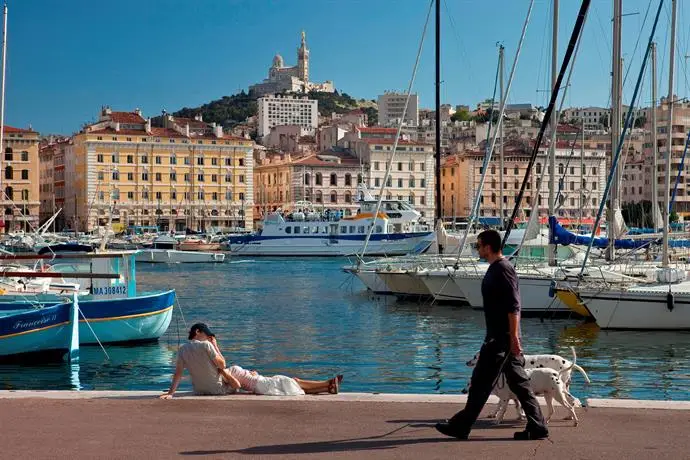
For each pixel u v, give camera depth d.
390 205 103.12
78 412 12.24
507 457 9.94
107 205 144.12
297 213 108.38
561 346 28.66
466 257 48.44
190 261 98.06
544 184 153.12
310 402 12.87
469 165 155.75
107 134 144.62
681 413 12.02
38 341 25.95
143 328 29.19
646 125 156.88
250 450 10.23
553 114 40.06
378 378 23.78
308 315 41.25
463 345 30.27
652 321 31.45
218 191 151.88
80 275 28.36
